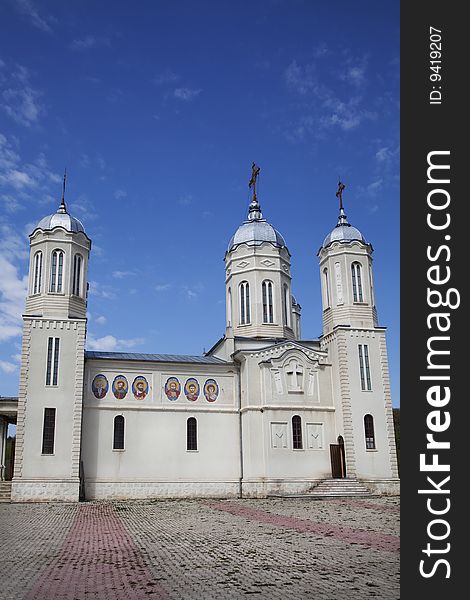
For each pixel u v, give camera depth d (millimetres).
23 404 42656
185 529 25297
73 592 13797
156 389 47031
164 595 13406
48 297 45531
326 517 29562
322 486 45094
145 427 46000
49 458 42219
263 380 47469
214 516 30766
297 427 47156
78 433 43094
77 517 31266
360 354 48688
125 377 46562
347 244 51344
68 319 44938
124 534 24031
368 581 14492
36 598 13242
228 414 48062
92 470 44094
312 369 48844
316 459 46781
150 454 45625
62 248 46844
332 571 15758
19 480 41406
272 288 54969
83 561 17859
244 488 45938
